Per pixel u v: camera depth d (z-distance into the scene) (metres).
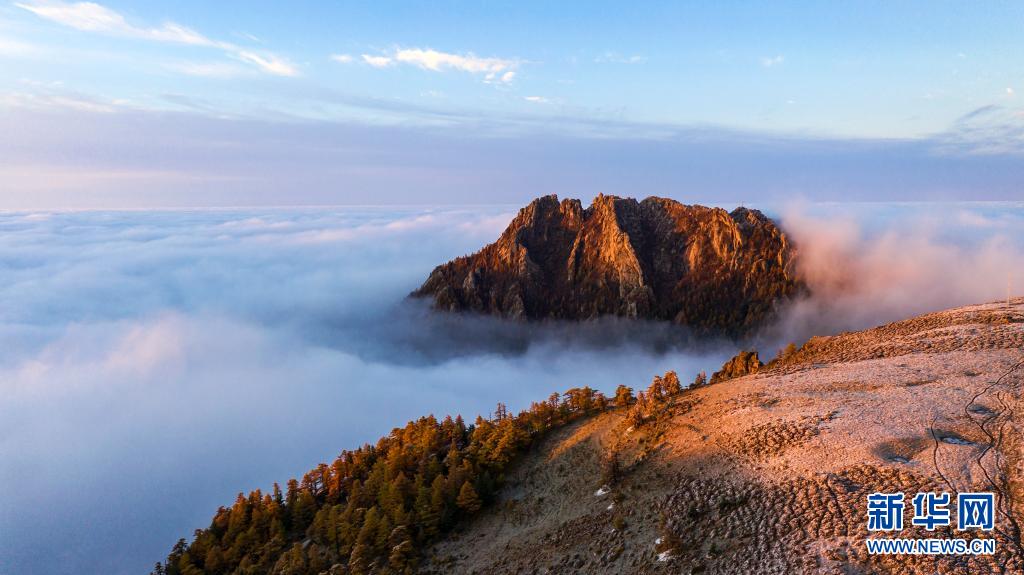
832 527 44.06
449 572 69.56
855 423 59.72
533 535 69.69
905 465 49.50
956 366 70.19
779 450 59.03
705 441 69.31
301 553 83.38
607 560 54.81
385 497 89.88
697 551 48.72
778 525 46.97
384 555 79.00
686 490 59.53
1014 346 72.88
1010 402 57.16
